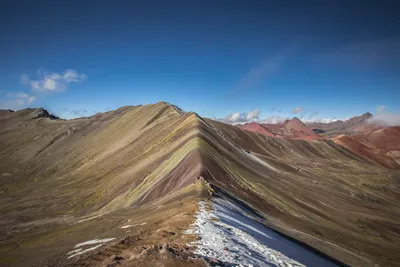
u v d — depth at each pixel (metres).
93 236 33.97
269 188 67.12
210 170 57.00
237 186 56.94
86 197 81.06
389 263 41.38
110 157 126.94
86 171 119.56
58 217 67.00
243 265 13.53
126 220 39.72
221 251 15.11
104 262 13.34
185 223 22.81
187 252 13.66
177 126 118.38
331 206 73.94
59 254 28.14
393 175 164.00
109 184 84.94
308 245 33.62
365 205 87.75
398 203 114.44
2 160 170.62
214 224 22.80
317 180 112.88
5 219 70.81
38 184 117.69
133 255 13.93
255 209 46.03
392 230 65.94
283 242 28.27
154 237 18.33
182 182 53.53
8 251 39.28
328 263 27.42
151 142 119.62
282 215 51.06
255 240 21.59
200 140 75.12
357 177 146.12
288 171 113.75
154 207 42.41
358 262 34.97
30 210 77.50
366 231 60.50
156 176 66.25
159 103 193.38
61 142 194.62
